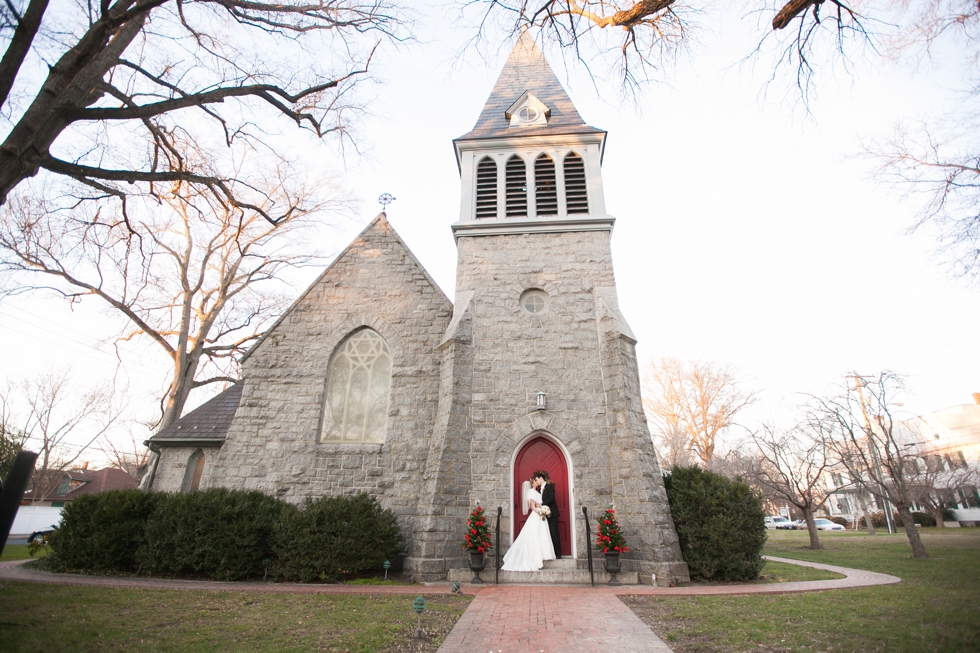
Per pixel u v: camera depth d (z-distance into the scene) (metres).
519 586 10.87
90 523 11.72
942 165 10.23
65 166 9.34
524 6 8.71
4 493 4.98
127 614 7.27
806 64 8.48
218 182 11.81
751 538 11.77
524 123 17.97
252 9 11.19
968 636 4.24
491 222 15.98
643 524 11.78
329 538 11.45
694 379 39.22
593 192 16.39
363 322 15.52
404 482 13.75
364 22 11.88
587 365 13.92
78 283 18.98
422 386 14.70
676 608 8.27
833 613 7.37
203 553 11.50
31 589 8.70
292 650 5.77
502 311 14.73
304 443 14.27
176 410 20.64
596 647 6.07
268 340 15.40
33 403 39.72
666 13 8.42
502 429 13.28
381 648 6.00
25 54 8.05
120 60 10.59
